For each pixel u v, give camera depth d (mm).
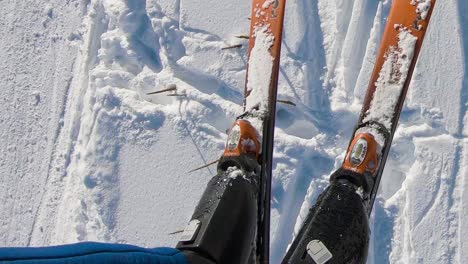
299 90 1636
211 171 1668
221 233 1327
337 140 1608
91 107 1766
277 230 1614
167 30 1726
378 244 1563
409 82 1545
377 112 1543
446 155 1559
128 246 1122
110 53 1769
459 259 1521
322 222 1438
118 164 1728
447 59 1591
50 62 1844
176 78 1717
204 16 1717
